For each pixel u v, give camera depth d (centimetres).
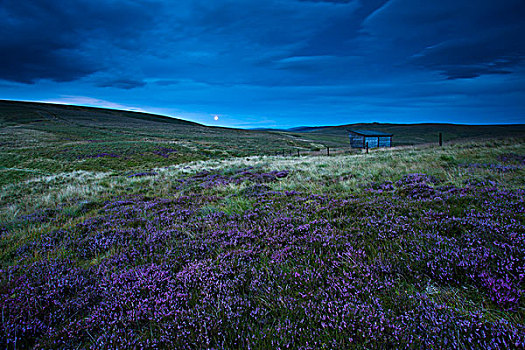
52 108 15488
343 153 3544
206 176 1797
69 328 296
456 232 436
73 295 369
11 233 719
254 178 1398
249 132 14750
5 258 532
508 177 819
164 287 365
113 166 4209
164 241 547
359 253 391
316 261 390
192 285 364
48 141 5897
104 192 1472
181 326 280
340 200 736
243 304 307
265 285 341
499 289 275
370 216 564
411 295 288
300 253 429
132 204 1009
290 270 371
